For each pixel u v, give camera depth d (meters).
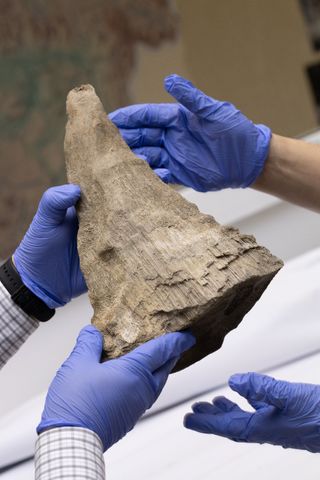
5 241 3.04
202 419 1.30
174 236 1.17
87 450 1.02
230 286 1.08
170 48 3.14
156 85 3.17
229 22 3.06
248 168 1.60
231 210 2.37
